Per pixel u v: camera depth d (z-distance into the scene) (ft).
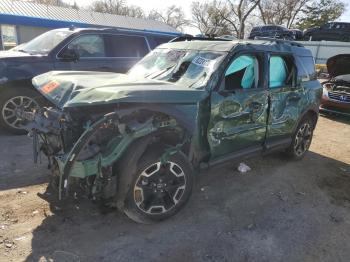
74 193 10.24
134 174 10.23
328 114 30.94
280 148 16.63
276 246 10.61
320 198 14.14
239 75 13.32
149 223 11.19
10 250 9.54
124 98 9.66
